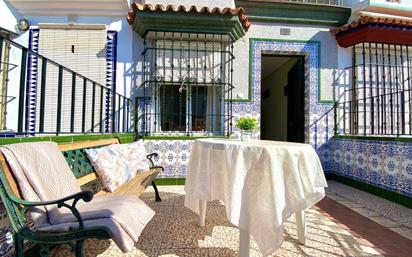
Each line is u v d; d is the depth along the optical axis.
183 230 3.15
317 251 2.70
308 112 6.09
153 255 2.56
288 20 5.99
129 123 5.52
